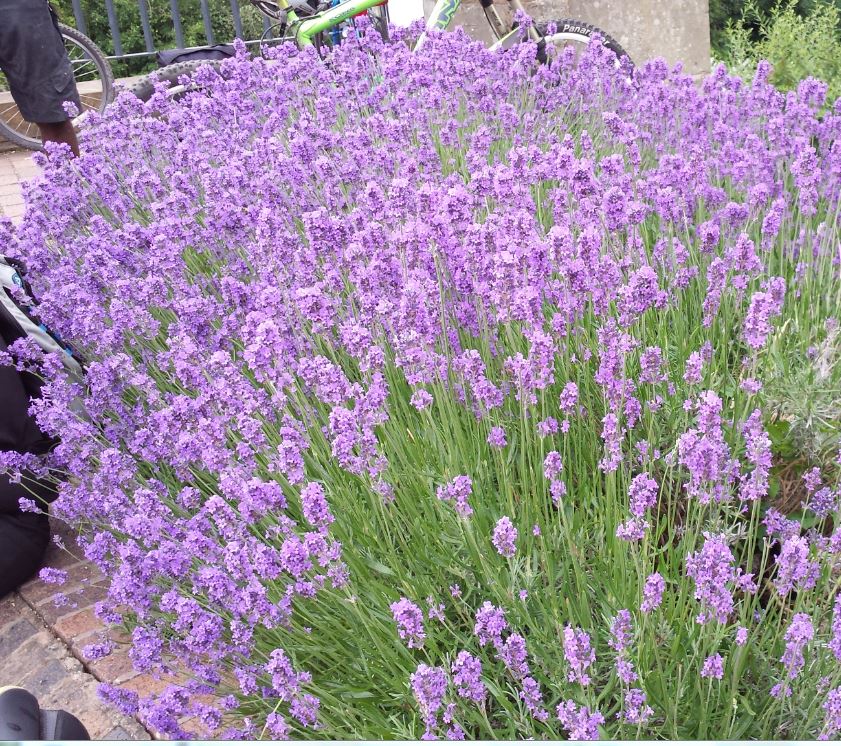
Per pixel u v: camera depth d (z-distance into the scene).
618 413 2.30
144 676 2.65
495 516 2.45
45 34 5.61
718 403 1.96
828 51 7.93
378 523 2.50
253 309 3.10
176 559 2.33
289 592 2.12
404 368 2.42
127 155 4.64
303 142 3.69
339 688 2.22
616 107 4.76
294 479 2.21
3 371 3.13
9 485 3.07
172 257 3.29
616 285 2.73
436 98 4.26
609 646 2.14
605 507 2.46
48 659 2.79
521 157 2.91
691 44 8.48
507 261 2.36
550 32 6.60
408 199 2.87
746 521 2.31
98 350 3.24
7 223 3.67
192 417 2.61
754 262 2.65
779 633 2.04
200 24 13.78
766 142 4.20
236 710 2.33
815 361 2.71
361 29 5.95
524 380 2.27
